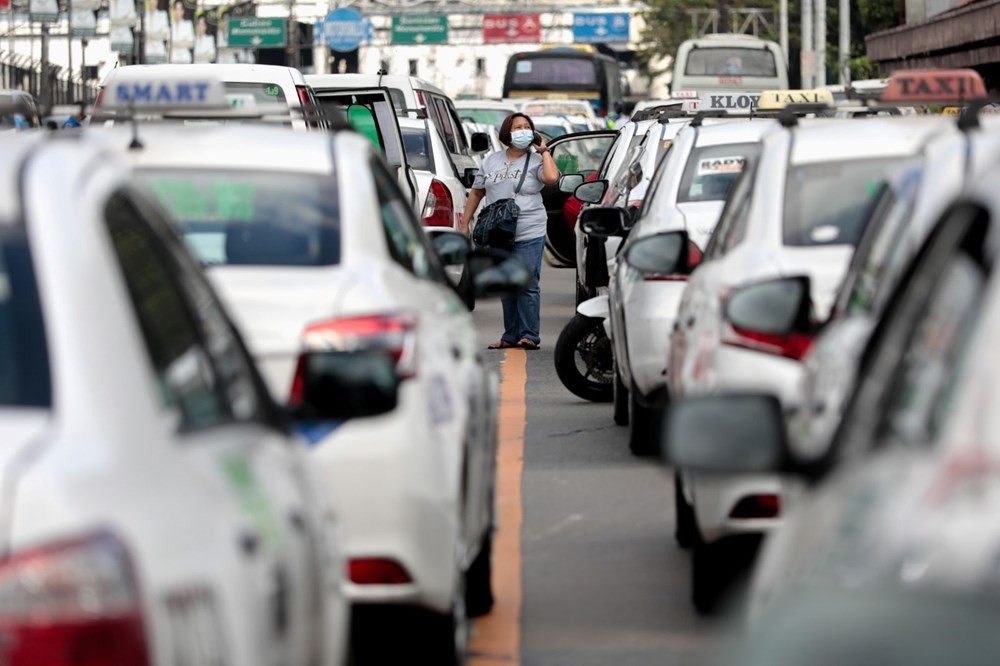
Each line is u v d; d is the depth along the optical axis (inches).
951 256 339.6
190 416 374.0
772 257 748.6
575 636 730.8
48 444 308.2
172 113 807.1
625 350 1144.2
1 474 299.6
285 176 679.7
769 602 276.8
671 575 834.2
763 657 257.9
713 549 714.2
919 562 255.8
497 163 1729.8
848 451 334.3
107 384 325.7
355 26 7815.0
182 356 390.6
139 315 364.2
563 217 2228.1
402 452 580.4
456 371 652.1
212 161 684.1
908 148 807.1
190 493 333.1
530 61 6525.6
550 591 808.3
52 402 317.1
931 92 890.7
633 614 764.0
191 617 313.6
